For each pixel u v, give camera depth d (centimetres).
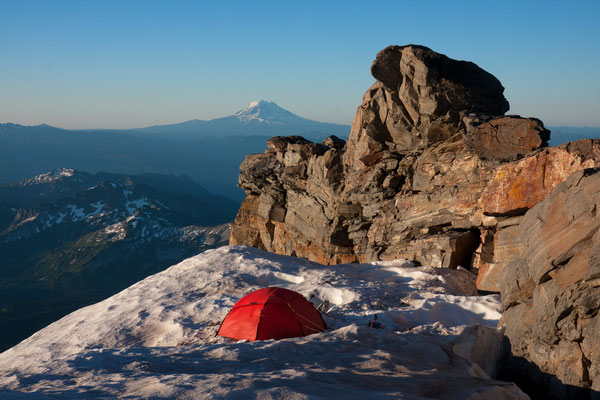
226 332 1323
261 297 1340
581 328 793
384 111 3247
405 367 790
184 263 2428
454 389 645
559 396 831
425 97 2847
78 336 1561
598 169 891
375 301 1587
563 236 886
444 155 2788
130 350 905
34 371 745
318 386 583
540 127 2175
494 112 2816
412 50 2895
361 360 818
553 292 880
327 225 3959
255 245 5209
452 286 1916
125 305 1827
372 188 3425
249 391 527
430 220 2797
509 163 1867
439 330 1165
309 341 969
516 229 1859
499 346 1064
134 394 538
